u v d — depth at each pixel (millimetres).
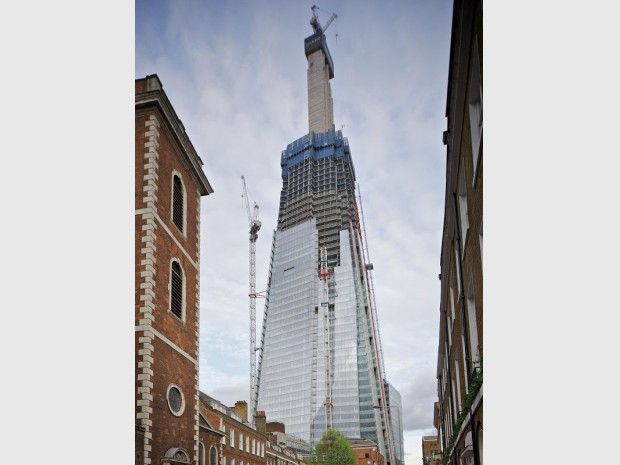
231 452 48500
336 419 167375
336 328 181375
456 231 20156
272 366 189750
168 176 26719
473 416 15547
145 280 23109
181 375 25547
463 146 15648
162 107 25719
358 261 196375
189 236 29000
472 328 17469
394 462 175500
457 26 12883
